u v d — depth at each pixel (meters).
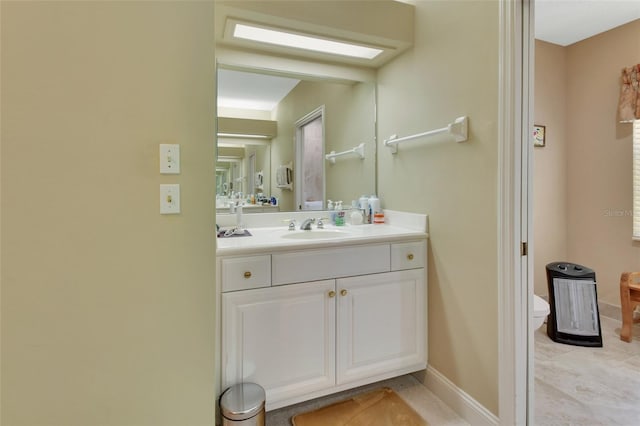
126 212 1.09
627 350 2.22
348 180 2.27
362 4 1.79
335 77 2.17
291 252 1.51
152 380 1.14
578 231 2.89
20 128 0.99
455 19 1.61
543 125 2.86
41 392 1.04
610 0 2.24
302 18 1.67
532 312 1.38
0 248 0.99
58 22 1.01
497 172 1.39
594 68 2.75
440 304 1.73
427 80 1.80
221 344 1.39
